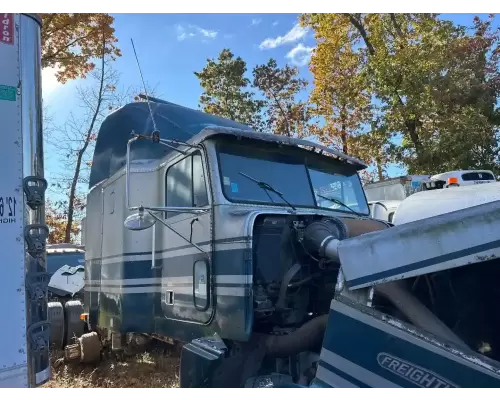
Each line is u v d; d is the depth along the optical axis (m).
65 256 10.15
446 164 16.48
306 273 4.19
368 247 2.76
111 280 5.95
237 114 29.27
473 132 16.16
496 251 2.46
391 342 2.63
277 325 4.14
